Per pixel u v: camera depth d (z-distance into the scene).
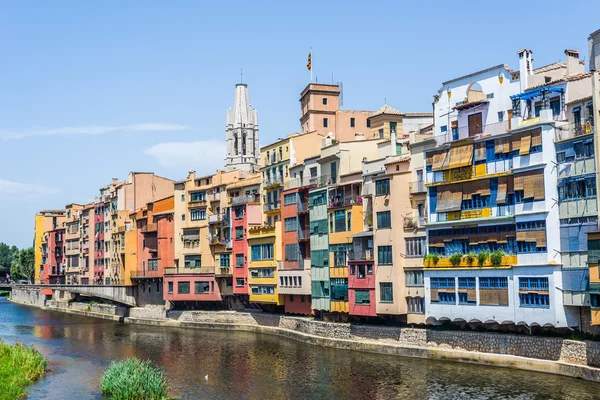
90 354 78.56
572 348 53.81
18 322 119.44
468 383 54.06
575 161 55.72
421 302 68.00
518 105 62.69
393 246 69.81
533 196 58.03
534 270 57.44
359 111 110.19
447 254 65.44
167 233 116.62
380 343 69.88
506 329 60.88
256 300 96.38
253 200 101.69
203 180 115.19
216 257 107.56
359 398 52.50
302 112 118.69
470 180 63.50
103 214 146.25
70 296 156.88
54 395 56.09
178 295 109.44
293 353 73.06
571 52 65.19
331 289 79.44
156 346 84.00
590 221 54.09
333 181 84.50
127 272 125.12
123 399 52.72
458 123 69.62
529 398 48.72
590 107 56.78
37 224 192.00
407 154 73.56
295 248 88.75
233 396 55.09
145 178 139.00
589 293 53.56
